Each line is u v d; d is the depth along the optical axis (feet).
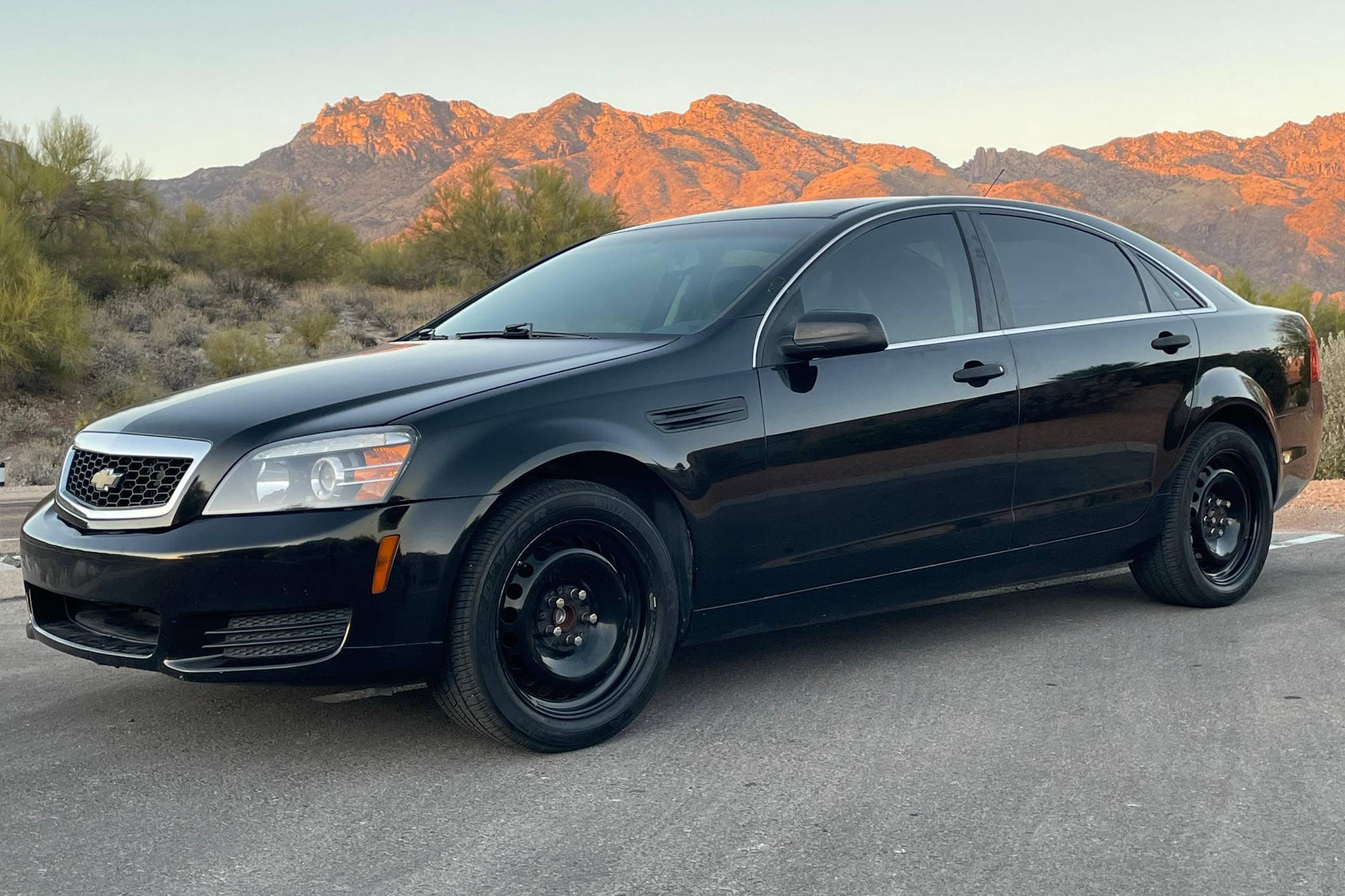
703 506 13.57
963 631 17.75
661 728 13.55
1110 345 17.22
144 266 107.04
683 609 13.78
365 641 11.85
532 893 9.39
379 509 11.82
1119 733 12.98
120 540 12.19
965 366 15.62
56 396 74.95
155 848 10.41
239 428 12.27
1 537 30.45
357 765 12.51
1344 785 11.36
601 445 12.80
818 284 14.98
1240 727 13.11
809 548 14.44
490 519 12.25
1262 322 19.66
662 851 10.16
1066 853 9.96
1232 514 19.06
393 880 9.68
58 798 11.64
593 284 16.31
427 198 135.74
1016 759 12.23
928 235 16.25
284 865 10.01
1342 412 39.81
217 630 11.90
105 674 16.29
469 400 12.57
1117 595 19.98
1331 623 17.69
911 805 11.07
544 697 12.75
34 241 90.22
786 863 9.86
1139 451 17.54
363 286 130.21
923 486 15.24
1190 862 9.75
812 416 14.28
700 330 14.16
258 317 110.93
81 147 96.58
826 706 14.17
